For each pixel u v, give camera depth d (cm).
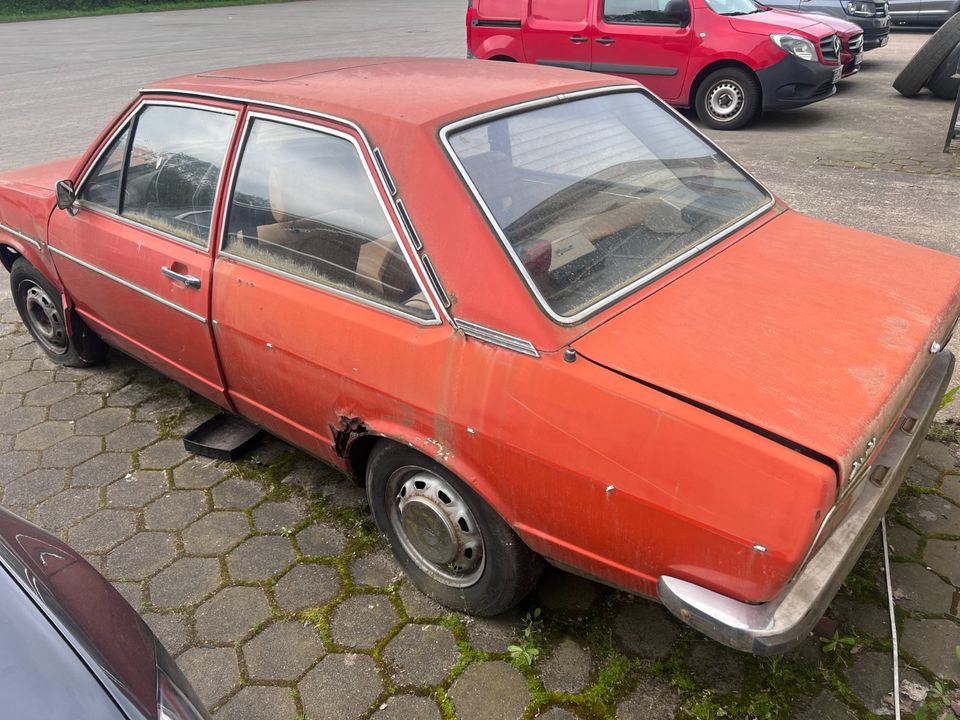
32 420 389
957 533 277
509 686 231
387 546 293
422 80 273
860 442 169
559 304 205
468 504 231
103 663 163
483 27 1034
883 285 233
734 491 171
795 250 258
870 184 657
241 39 1873
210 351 302
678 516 179
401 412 229
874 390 183
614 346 198
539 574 240
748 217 279
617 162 265
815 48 855
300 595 271
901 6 1568
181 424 380
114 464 351
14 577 176
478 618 257
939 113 926
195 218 300
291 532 302
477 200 216
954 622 243
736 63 886
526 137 246
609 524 193
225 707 231
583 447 190
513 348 201
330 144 246
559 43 979
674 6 895
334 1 3183
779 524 165
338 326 242
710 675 230
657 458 180
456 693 230
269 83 283
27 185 401
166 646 253
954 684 223
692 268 238
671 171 280
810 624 175
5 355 459
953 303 232
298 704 231
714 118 921
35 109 1131
